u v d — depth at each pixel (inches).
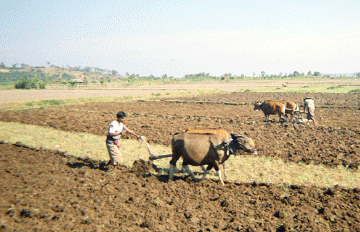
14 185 269.9
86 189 279.1
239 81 5300.2
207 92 2123.5
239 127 652.7
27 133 566.3
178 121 756.6
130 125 685.9
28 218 211.5
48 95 1814.7
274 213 259.3
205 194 294.5
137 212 245.9
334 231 227.6
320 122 733.9
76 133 575.8
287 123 701.3
